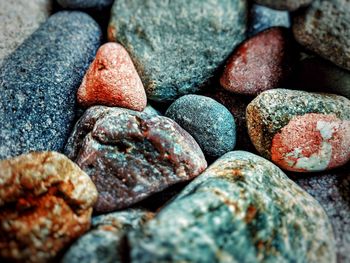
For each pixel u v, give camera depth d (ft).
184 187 0.52
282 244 0.46
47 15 0.67
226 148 0.58
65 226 0.46
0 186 0.47
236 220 0.45
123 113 0.54
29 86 0.57
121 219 0.49
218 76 0.65
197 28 0.63
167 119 0.55
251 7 0.67
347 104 0.58
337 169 0.57
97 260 0.43
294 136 0.55
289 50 0.64
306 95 0.57
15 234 0.45
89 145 0.53
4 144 0.53
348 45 0.59
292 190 0.52
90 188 0.49
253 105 0.56
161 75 0.62
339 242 0.50
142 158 0.52
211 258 0.42
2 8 0.63
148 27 0.63
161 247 0.42
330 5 0.60
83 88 0.58
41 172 0.48
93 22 0.66
